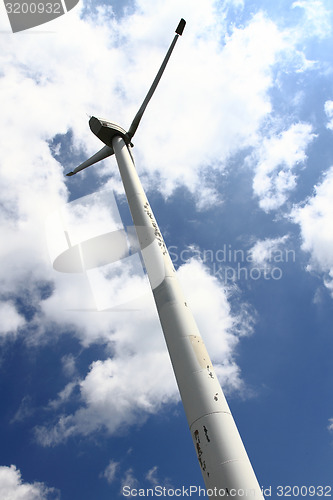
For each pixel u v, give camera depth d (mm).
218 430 7680
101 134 17141
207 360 8961
